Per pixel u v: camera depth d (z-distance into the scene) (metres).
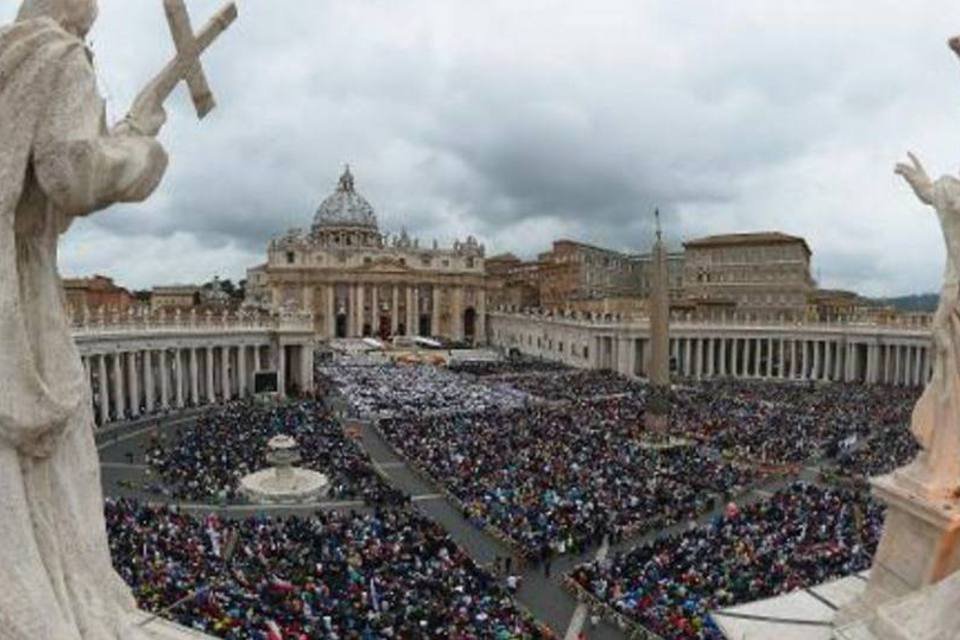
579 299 155.12
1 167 3.98
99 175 4.08
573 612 28.34
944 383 12.09
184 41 4.89
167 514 34.00
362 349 141.12
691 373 113.56
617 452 51.09
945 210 11.89
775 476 48.00
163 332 73.38
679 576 29.09
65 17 4.66
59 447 4.51
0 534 4.07
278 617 21.80
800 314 119.06
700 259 144.38
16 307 4.07
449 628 23.28
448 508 41.34
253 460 47.22
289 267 167.75
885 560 12.75
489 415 66.12
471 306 179.25
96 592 4.62
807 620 13.35
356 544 31.05
